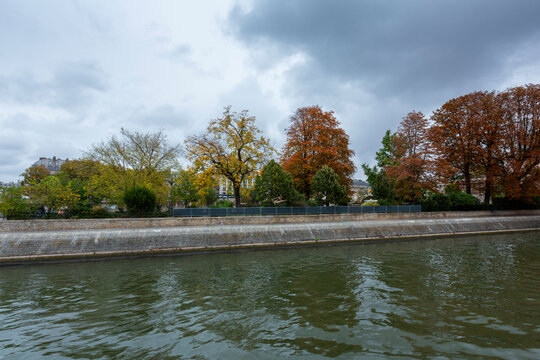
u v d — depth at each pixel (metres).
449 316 10.23
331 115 40.12
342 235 27.78
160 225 24.53
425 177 36.44
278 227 26.45
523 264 18.23
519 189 36.34
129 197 26.64
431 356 7.57
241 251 23.89
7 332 9.32
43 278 16.17
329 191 33.53
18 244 20.25
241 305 11.63
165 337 8.89
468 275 15.67
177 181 45.00
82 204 28.38
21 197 25.19
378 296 12.44
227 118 33.25
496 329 9.15
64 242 21.02
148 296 12.86
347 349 8.02
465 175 42.06
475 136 38.97
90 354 7.88
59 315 10.73
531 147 37.25
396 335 8.81
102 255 21.05
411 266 17.92
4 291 13.78
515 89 37.94
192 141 32.47
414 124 37.75
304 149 38.75
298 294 12.88
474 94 39.62
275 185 32.22
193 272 17.20
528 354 7.61
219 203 45.00
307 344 8.34
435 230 31.59
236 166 33.09
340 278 15.41
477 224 34.25
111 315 10.70
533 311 10.63
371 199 46.38
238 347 8.23
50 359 7.62
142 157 32.47
